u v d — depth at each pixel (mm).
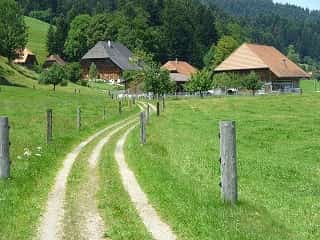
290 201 15836
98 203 12828
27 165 17062
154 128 37250
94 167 18062
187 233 10445
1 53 129875
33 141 25031
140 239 10102
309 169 23125
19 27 130375
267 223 11523
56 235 10344
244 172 21531
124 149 23094
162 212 11953
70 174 16625
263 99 79250
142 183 15117
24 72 128625
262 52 149000
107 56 168500
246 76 126562
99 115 50062
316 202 15984
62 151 21781
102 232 10539
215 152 26328
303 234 11570
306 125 42094
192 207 12125
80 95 90000
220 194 13703
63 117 44125
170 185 14477
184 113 58406
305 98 77375
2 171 14734
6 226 10750
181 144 28828
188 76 150875
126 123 41031
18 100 68625
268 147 31531
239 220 11305
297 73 148500
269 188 18203
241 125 42750
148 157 19953
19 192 13438
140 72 122188
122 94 118500
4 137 14758
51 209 12266
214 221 11078
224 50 195375
